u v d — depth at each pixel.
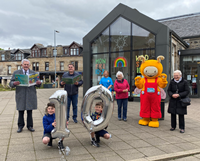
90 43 11.52
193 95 12.66
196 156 3.44
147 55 9.87
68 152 3.42
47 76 36.47
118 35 10.73
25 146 3.65
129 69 10.48
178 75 4.86
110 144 3.90
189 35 15.20
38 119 5.91
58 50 35.88
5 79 26.25
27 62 4.62
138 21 10.02
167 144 3.95
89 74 11.56
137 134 4.63
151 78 5.39
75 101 5.57
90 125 3.60
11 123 5.37
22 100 4.50
